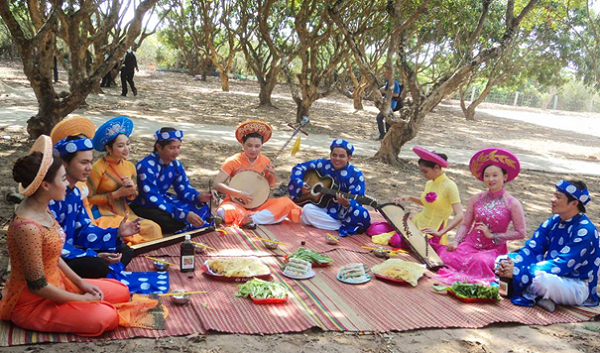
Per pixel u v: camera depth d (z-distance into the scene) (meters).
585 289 5.13
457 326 4.59
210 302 4.64
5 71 27.77
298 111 17.89
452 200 6.29
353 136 16.39
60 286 3.91
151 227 5.89
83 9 11.70
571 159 16.64
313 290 5.10
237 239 6.35
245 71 52.97
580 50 32.41
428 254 6.06
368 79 11.85
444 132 20.55
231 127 15.48
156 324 4.15
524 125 28.36
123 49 10.22
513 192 10.89
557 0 22.02
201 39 37.06
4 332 3.85
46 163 3.51
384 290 5.24
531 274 5.11
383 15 21.12
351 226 7.05
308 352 3.98
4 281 4.76
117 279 4.80
